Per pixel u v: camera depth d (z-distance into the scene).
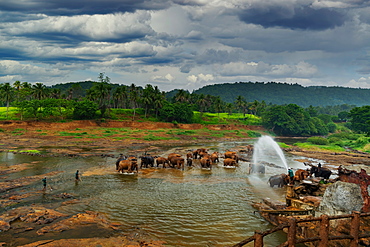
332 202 13.83
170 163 37.03
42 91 104.19
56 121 90.75
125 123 100.06
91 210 19.34
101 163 38.22
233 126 123.31
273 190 25.78
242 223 17.59
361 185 14.41
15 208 19.14
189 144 72.81
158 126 105.31
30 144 58.06
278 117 128.12
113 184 26.70
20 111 91.56
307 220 9.27
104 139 70.75
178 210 19.81
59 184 26.16
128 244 14.30
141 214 18.86
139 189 25.14
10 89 91.31
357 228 9.69
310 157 53.69
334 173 35.78
